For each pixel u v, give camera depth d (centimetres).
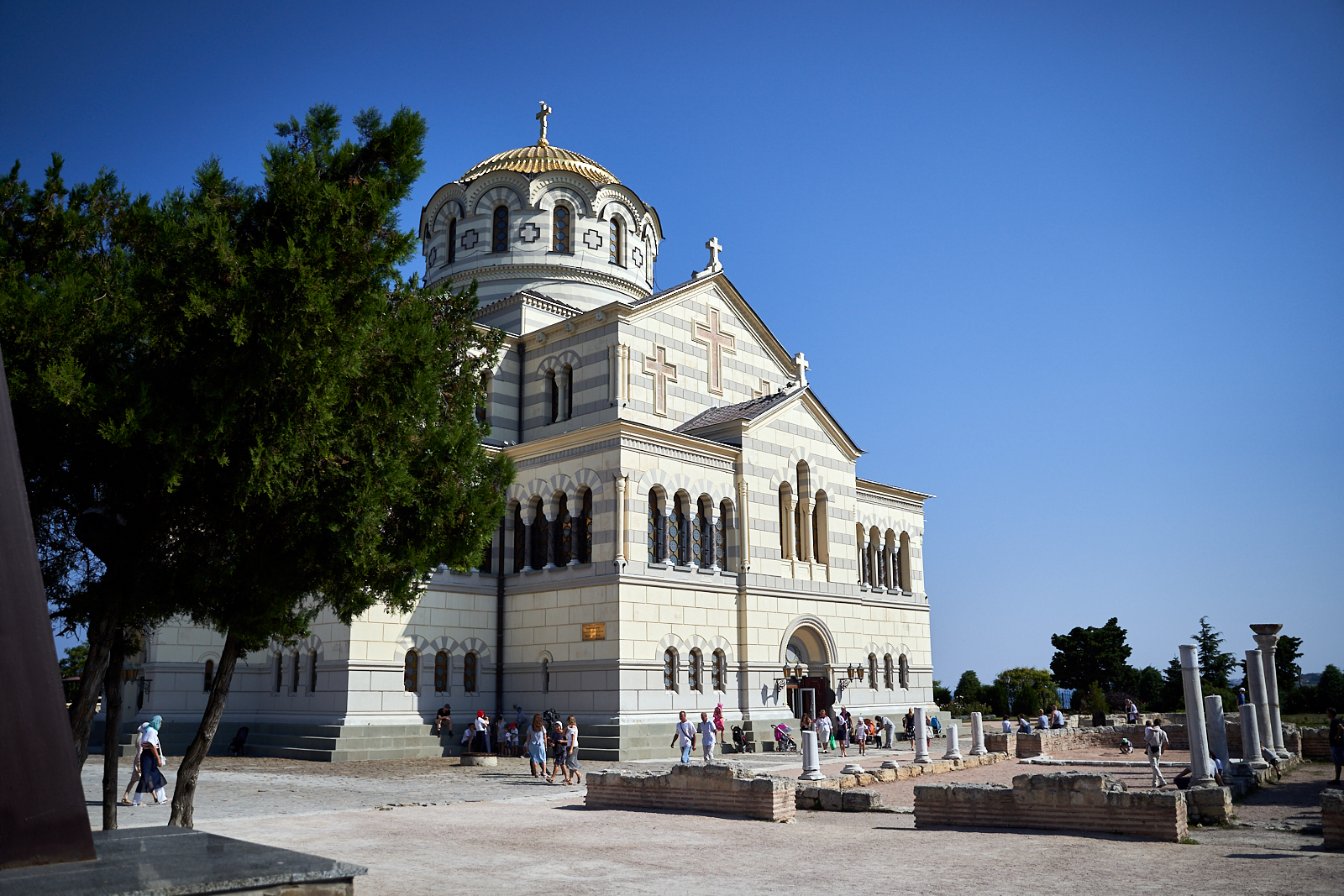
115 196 1486
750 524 4294
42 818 859
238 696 4053
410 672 3778
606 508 3822
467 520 1670
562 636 3866
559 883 1375
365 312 1426
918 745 3428
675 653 3912
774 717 4216
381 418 1520
